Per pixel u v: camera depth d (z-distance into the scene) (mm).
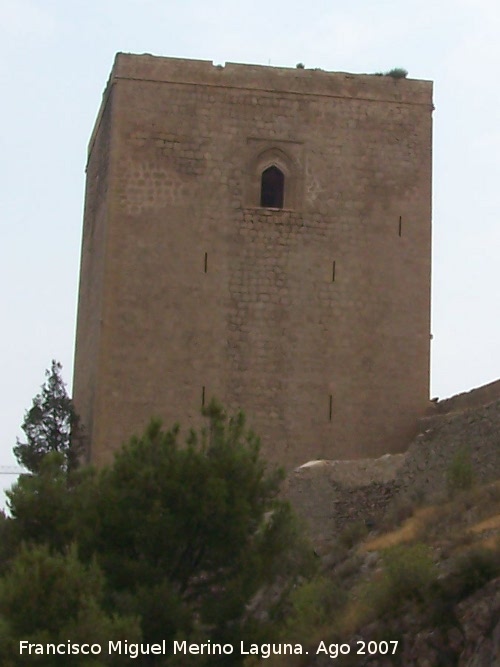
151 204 45781
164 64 46562
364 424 45656
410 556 28859
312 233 46469
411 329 46531
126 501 28703
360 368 45969
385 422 45781
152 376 44750
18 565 25594
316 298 46094
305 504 39969
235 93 46875
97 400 44344
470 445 37500
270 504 30078
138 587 27641
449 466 37469
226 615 28141
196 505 28719
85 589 25328
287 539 29703
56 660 23875
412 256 47000
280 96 47125
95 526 28656
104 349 44688
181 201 45906
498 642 24547
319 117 47250
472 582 26625
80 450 46562
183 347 45062
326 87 47469
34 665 23828
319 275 46250
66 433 47281
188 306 45344
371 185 47188
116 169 45844
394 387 46062
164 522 28375
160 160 46094
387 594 27938
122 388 44562
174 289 45375
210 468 29422
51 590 24875
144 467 29188
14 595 24781
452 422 38406
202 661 26891
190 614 27703
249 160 46562
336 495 39656
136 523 28500
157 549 28406
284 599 30422
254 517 29516
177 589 28656
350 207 46938
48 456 31953
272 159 46750
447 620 26125
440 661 25594
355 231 46812
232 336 45375
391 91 47844
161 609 27297
